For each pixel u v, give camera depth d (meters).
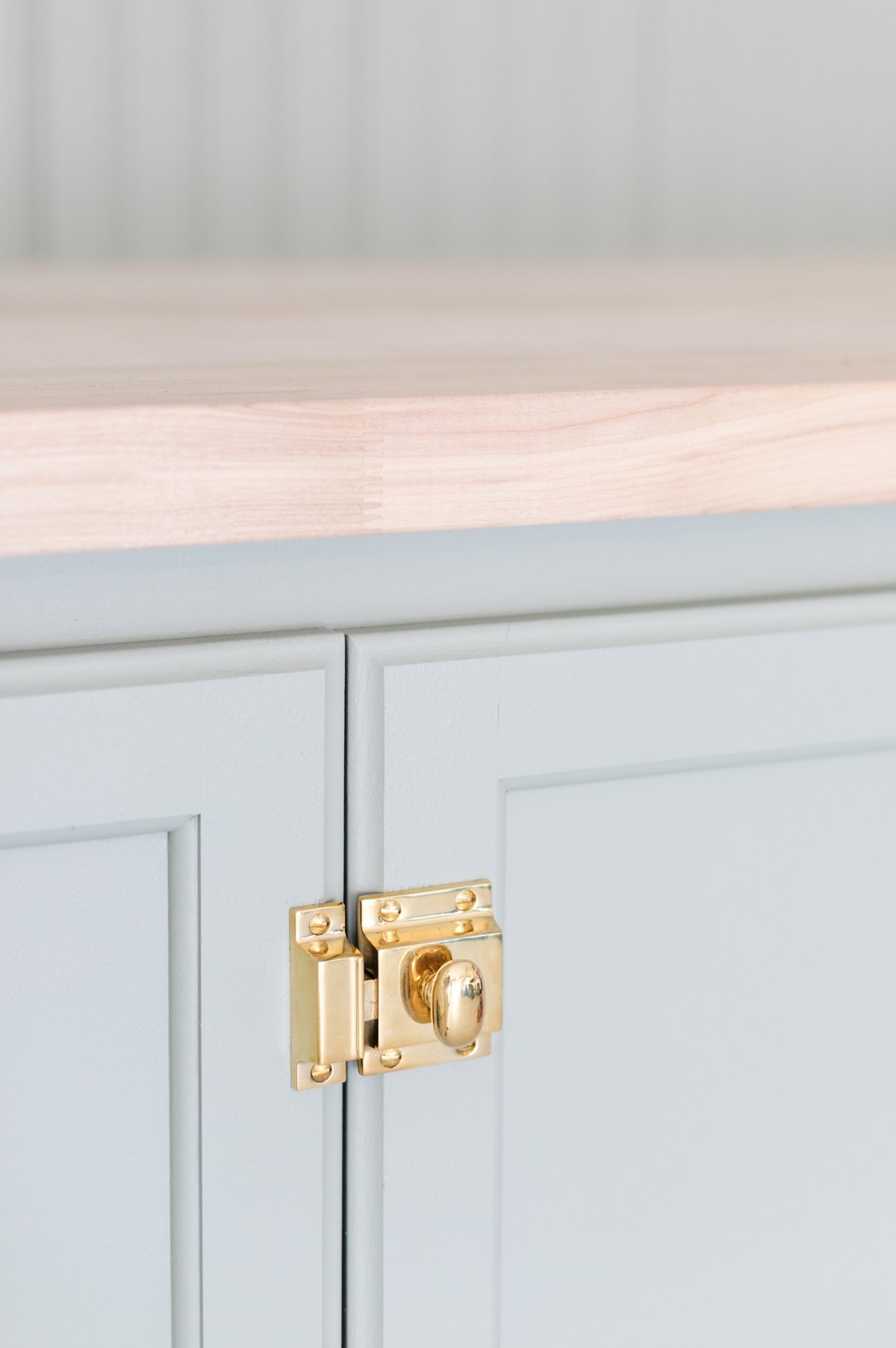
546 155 1.29
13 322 0.65
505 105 1.27
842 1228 0.51
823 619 0.45
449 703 0.40
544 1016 0.44
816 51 1.37
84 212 1.13
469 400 0.37
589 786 0.43
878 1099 0.50
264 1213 0.41
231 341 0.58
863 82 1.40
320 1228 0.42
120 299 0.79
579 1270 0.47
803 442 0.41
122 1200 0.40
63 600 0.36
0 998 0.38
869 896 0.48
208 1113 0.40
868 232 1.43
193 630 0.38
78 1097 0.39
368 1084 0.42
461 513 0.37
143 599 0.37
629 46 1.30
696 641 0.43
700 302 0.82
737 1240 0.49
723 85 1.35
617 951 0.45
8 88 1.08
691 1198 0.48
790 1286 0.50
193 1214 0.41
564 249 1.32
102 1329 0.41
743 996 0.47
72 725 0.36
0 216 1.10
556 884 0.44
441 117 1.24
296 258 1.22
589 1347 0.47
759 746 0.45
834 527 0.45
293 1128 0.41
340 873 0.41
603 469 0.39
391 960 0.40
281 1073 0.41
